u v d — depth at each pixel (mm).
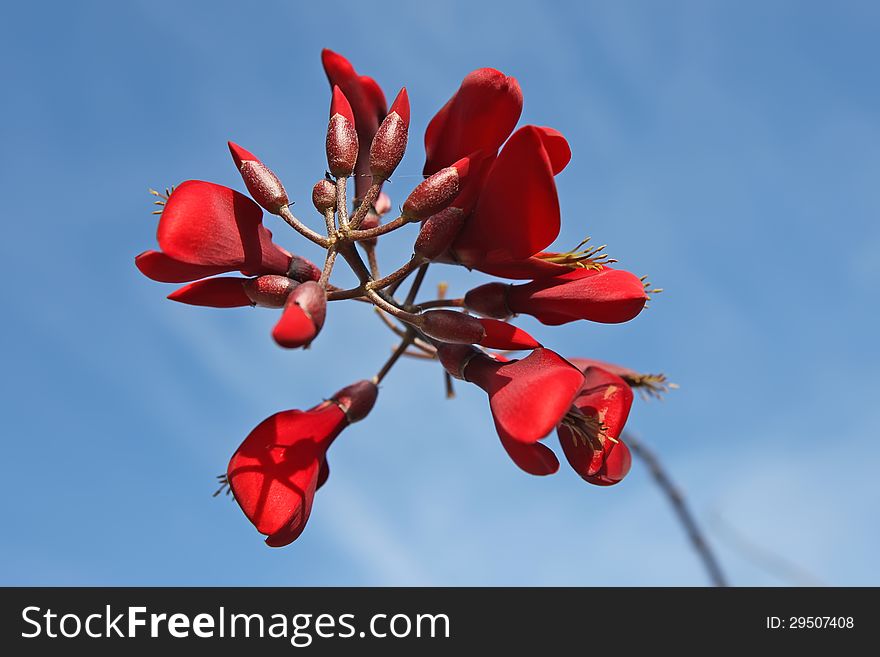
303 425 706
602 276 696
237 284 696
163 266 684
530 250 688
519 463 679
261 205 687
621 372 771
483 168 697
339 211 686
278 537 693
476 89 692
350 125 696
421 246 690
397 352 729
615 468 711
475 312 710
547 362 683
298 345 653
